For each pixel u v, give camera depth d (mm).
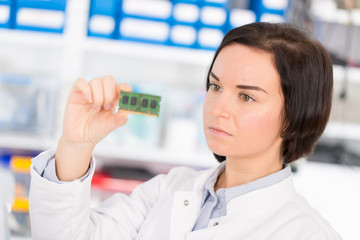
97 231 1111
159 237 1103
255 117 959
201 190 1133
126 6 2625
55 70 2846
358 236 2439
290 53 972
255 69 951
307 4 2703
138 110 996
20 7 2602
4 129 2652
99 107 984
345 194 2729
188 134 2740
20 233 1607
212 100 1000
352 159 2854
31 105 2670
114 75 2904
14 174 2305
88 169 1055
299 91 982
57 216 1022
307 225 993
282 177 1077
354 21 2783
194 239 1039
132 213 1188
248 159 1047
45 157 1031
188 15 2645
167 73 2932
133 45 2621
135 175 2684
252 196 1047
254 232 1015
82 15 2596
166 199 1174
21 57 2832
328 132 2730
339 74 2809
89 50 2633
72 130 985
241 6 2660
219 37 2660
